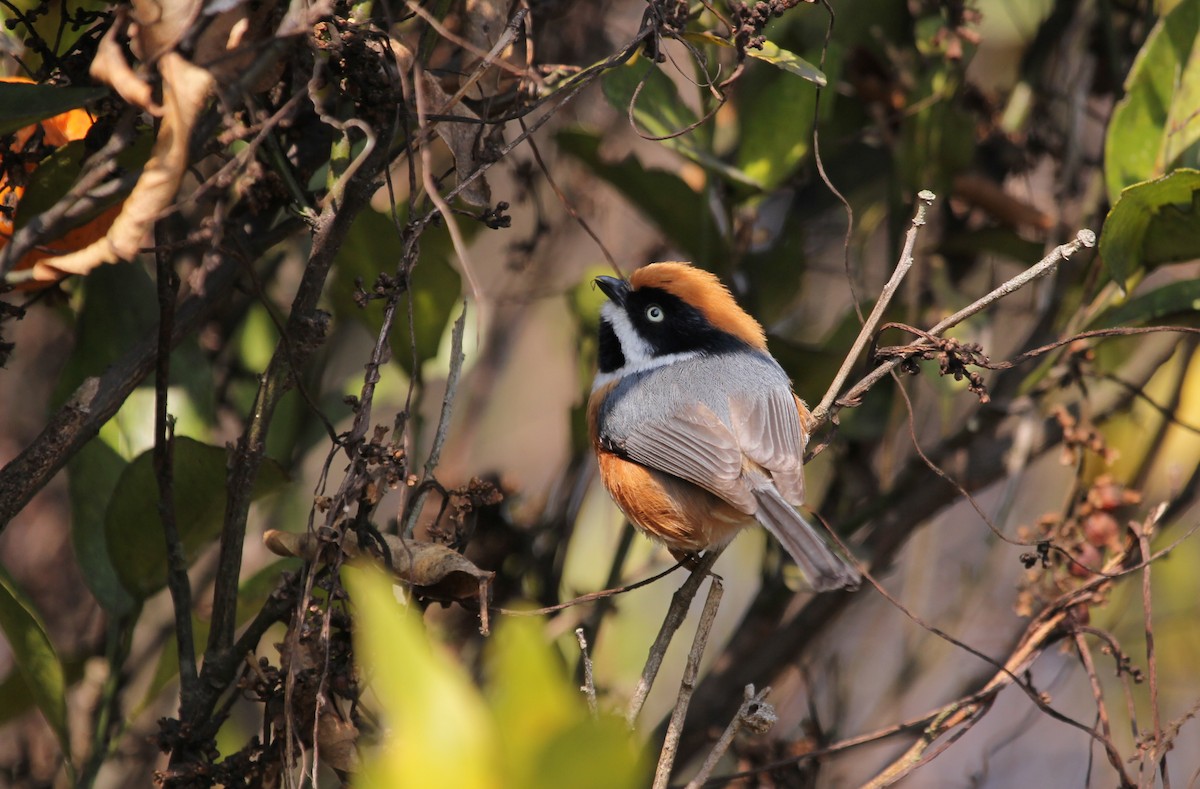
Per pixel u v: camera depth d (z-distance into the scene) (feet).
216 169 25.84
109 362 27.55
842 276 40.91
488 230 45.32
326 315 21.90
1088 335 25.05
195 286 22.61
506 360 42.11
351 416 34.22
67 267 17.66
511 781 11.79
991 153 40.04
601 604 35.24
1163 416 37.06
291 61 21.63
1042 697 25.38
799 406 31.78
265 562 35.22
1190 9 31.37
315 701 20.94
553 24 36.76
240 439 22.17
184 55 17.92
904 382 36.68
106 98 20.94
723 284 34.09
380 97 21.44
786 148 33.42
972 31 36.60
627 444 31.27
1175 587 43.55
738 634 36.60
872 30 37.88
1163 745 24.47
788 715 41.98
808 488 44.73
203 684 22.39
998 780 44.45
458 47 26.81
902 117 36.24
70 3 25.77
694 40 24.23
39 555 36.83
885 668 43.93
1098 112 42.19
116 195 18.48
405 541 22.43
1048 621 26.99
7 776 33.17
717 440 30.04
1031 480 48.44
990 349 38.42
